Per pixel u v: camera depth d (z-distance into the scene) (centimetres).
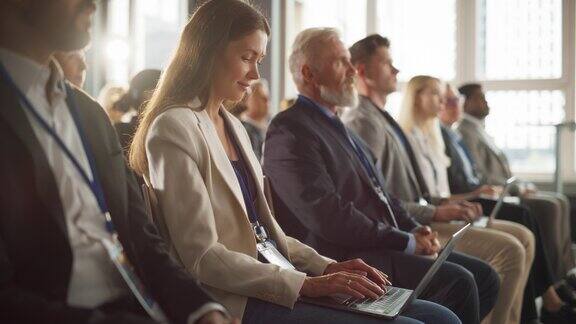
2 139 112
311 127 241
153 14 590
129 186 140
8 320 105
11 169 112
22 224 113
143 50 585
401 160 317
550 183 627
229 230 169
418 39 681
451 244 187
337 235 227
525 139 649
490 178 486
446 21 672
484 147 499
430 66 679
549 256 449
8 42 118
